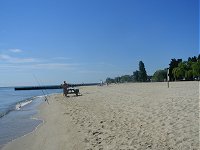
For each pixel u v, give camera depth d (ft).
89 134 42.75
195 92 87.66
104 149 33.68
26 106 123.24
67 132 47.75
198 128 37.63
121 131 41.91
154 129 40.40
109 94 134.10
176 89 115.55
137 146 33.19
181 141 33.14
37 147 41.19
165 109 55.52
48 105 113.60
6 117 82.38
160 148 31.58
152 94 100.68
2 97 235.81
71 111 76.69
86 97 127.85
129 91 142.00
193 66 317.22
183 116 46.03
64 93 152.05
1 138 50.39
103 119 54.65
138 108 63.31
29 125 64.75
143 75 483.51
